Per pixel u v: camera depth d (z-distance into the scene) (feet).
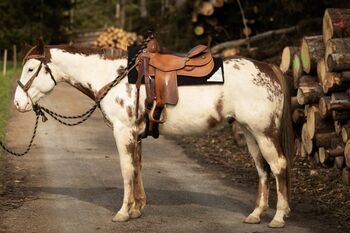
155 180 26.96
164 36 68.54
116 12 118.21
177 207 22.49
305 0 48.78
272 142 19.85
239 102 19.84
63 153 32.09
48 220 20.34
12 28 81.30
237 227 20.07
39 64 21.07
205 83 19.88
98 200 23.09
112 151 33.17
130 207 20.54
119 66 20.67
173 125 20.27
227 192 25.11
